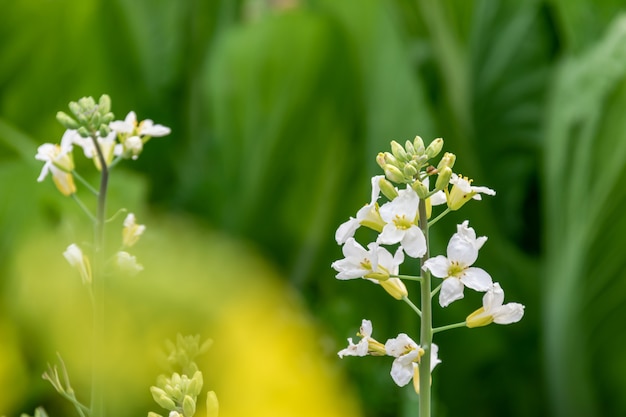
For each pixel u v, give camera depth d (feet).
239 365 3.98
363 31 5.78
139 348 3.60
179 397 2.26
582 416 5.45
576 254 5.25
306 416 3.97
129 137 2.44
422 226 2.16
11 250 4.38
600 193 5.15
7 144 4.82
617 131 5.15
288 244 5.93
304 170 5.94
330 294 5.65
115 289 3.75
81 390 3.95
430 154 2.17
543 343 5.57
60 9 5.80
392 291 2.17
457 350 5.45
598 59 5.32
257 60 5.93
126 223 2.46
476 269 2.15
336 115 5.95
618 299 5.19
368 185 5.65
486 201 5.97
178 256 4.49
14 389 4.13
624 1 5.65
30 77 5.83
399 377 2.16
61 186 2.44
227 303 4.37
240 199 5.95
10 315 4.20
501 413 5.58
